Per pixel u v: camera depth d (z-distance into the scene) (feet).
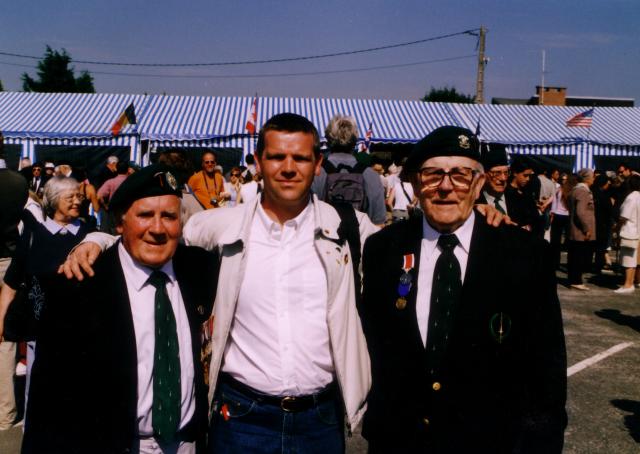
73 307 6.43
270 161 7.32
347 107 61.21
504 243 6.79
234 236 7.34
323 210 7.69
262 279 7.36
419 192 7.00
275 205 7.53
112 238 7.36
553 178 50.60
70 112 57.21
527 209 16.72
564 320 25.61
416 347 6.72
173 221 6.75
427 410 6.63
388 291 7.02
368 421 7.17
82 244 6.97
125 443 6.49
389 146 57.93
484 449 6.48
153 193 6.60
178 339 6.91
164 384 6.69
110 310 6.56
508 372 6.60
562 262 42.32
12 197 11.12
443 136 6.84
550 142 55.52
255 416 7.36
